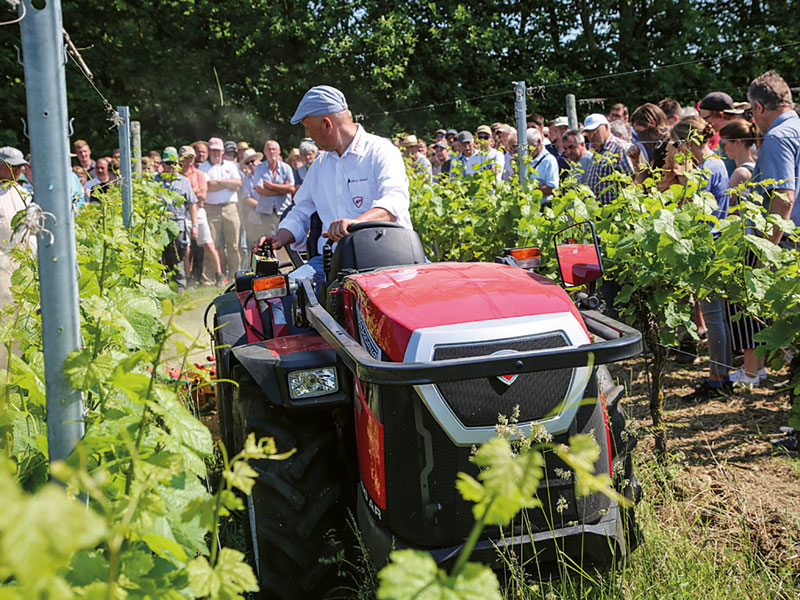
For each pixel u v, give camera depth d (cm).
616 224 457
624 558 266
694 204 417
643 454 393
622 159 614
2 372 206
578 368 255
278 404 276
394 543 249
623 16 2088
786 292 353
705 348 635
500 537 251
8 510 66
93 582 113
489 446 88
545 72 1972
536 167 735
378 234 331
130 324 235
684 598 260
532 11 2141
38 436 198
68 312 168
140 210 545
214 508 114
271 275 363
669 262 377
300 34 1925
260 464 281
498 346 242
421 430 247
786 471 386
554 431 251
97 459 174
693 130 462
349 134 415
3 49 1852
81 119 1956
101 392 195
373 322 263
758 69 1994
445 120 1962
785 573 279
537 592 247
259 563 276
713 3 2159
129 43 1973
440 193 743
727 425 461
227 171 1230
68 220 167
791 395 420
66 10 1922
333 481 279
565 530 252
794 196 430
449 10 2034
